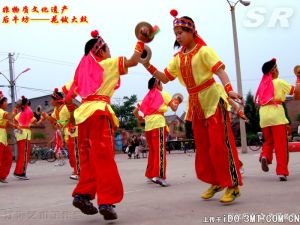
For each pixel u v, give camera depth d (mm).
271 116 7176
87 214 4570
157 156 7578
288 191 5770
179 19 5008
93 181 4441
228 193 5039
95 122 4348
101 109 4359
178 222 4152
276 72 7430
